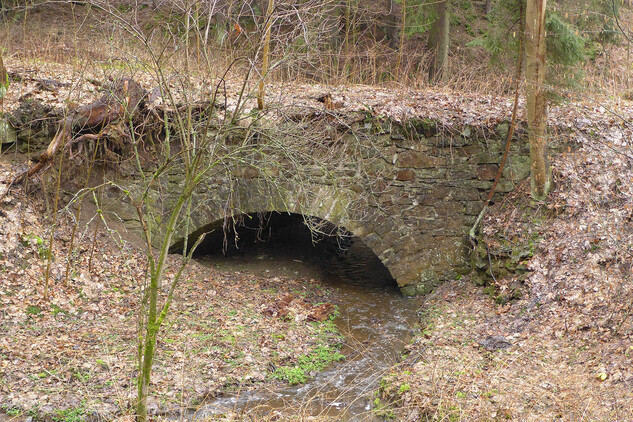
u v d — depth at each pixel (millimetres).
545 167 9945
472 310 9750
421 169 10594
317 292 10891
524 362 7992
